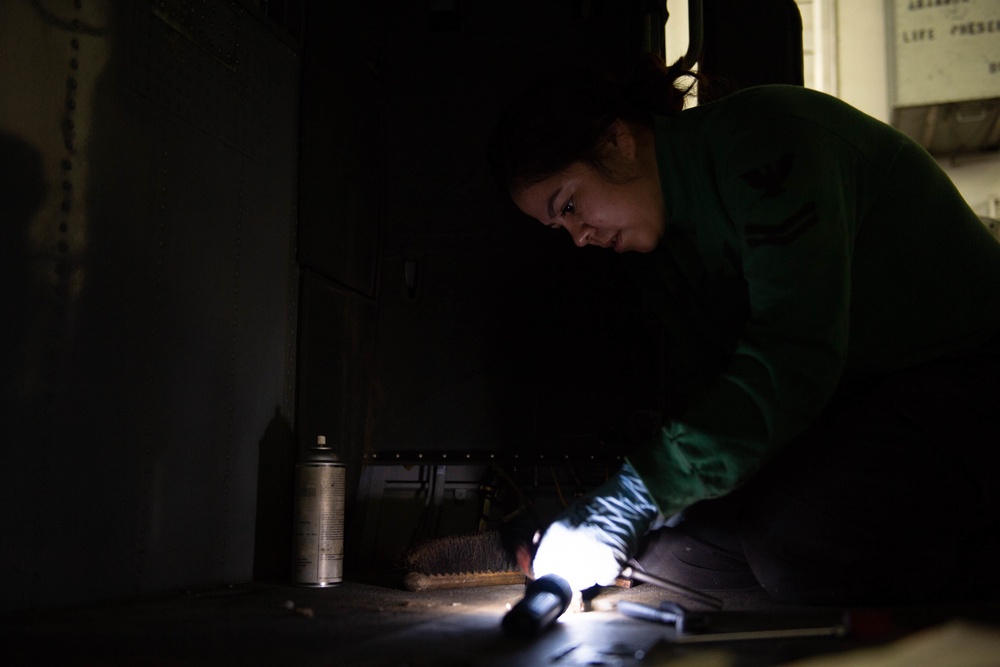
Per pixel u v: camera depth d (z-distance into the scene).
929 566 1.38
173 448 1.63
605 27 2.57
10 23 1.27
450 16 2.66
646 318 2.46
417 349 2.55
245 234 1.92
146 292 1.56
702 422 1.23
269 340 2.02
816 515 1.40
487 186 2.59
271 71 2.06
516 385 2.49
